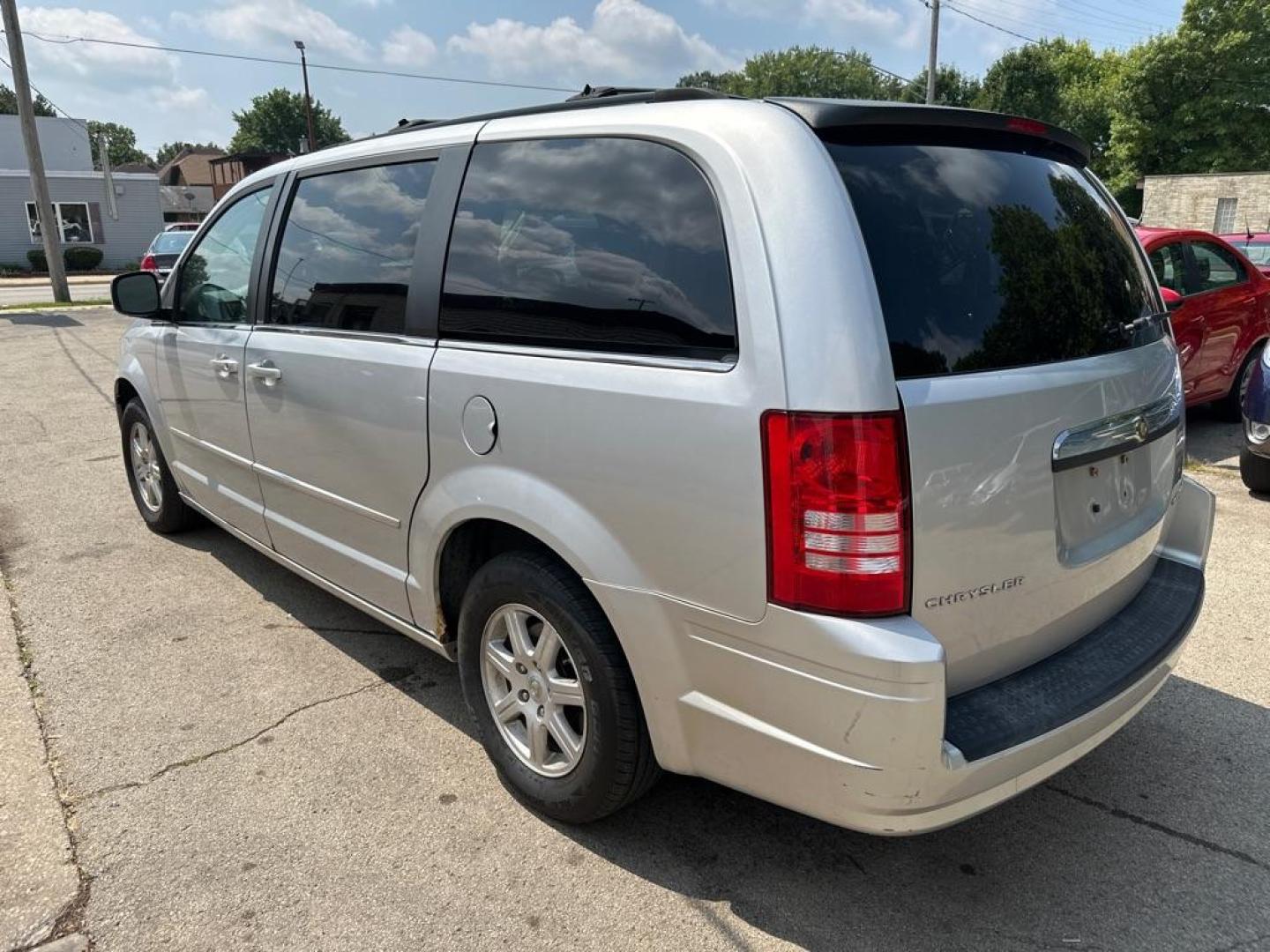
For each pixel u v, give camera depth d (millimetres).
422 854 2539
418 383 2709
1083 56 60125
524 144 2596
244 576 4484
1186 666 3580
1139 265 2732
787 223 1950
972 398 1955
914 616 1921
